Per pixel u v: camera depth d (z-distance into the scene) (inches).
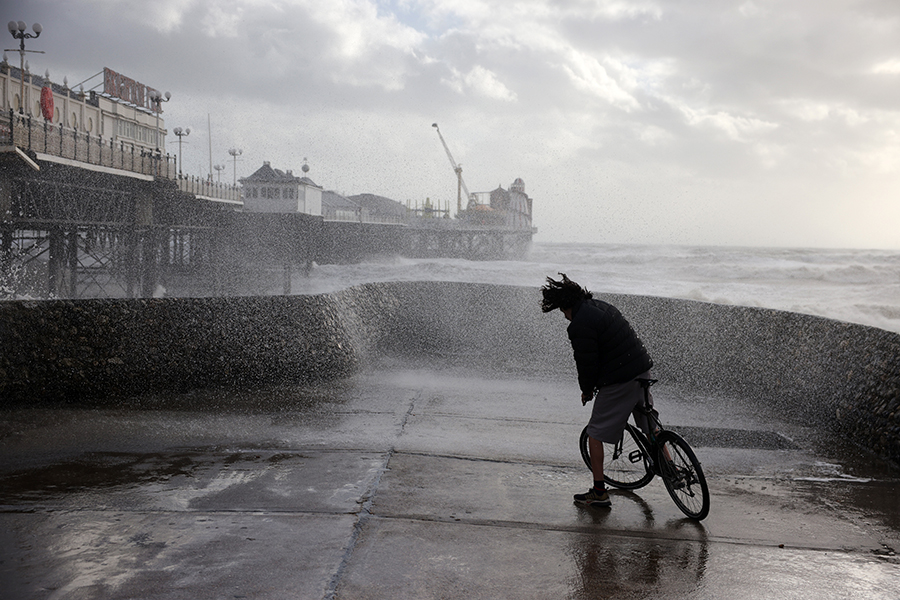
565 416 291.9
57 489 169.3
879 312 1094.4
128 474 183.6
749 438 259.3
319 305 360.5
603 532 152.3
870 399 252.4
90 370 277.6
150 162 1152.2
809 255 3193.9
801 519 167.6
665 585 124.3
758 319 344.5
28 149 786.8
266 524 147.5
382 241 3171.8
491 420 277.4
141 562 125.8
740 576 130.0
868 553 146.3
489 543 141.6
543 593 118.8
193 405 278.1
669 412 305.0
